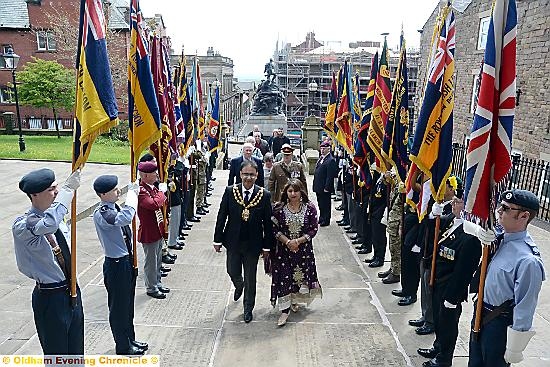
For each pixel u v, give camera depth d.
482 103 3.74
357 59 41.06
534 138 14.96
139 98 5.34
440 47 5.18
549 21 14.27
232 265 5.75
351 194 9.62
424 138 5.16
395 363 4.81
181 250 8.55
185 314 5.88
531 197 3.46
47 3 33.12
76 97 4.14
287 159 9.05
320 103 40.12
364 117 8.23
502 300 3.53
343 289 6.79
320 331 5.49
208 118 15.20
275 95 21.69
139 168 6.17
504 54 3.70
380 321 5.77
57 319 3.90
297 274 5.71
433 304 4.76
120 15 33.03
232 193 5.62
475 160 3.76
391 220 6.90
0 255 7.93
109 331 5.36
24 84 29.00
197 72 12.18
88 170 17.89
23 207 11.58
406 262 6.18
